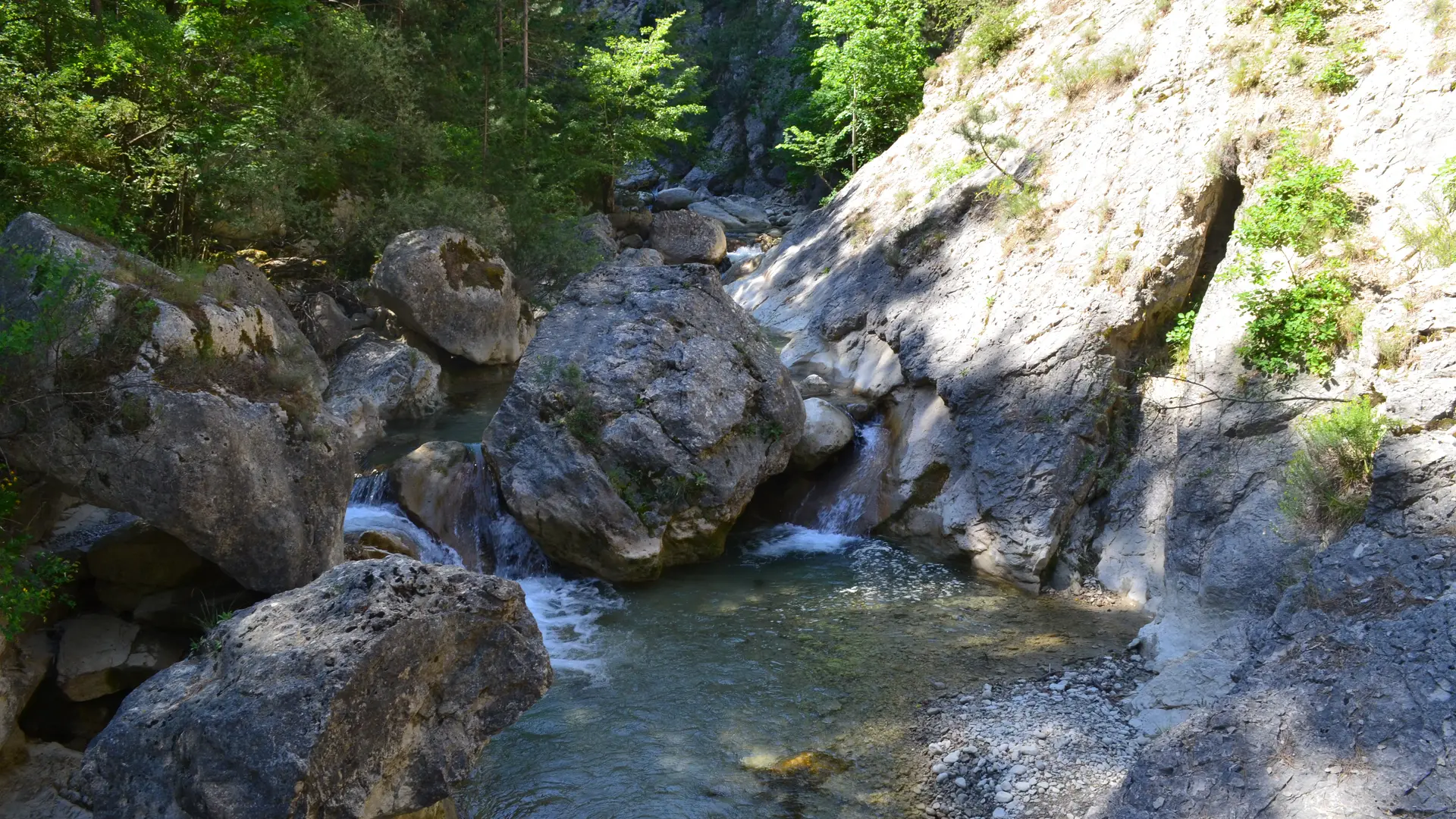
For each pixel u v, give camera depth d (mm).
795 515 12883
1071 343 11125
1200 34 12727
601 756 7387
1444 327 7352
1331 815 5012
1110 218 12031
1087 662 8648
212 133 13438
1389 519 6578
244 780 4633
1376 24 10641
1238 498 8672
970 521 11203
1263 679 6012
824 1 31031
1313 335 8688
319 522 8438
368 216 18312
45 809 6152
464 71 23906
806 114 35812
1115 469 10695
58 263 7320
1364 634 5859
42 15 12414
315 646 5000
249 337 8672
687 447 10867
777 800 6797
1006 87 18594
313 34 18359
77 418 7219
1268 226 9406
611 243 26688
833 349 16406
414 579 5438
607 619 9938
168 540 8234
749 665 8859
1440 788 4859
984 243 14273
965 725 7672
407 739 5211
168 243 13641
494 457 10992
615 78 31000
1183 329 10500
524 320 19062
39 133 11641
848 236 20516
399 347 15641
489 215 19375
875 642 9289
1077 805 6508
